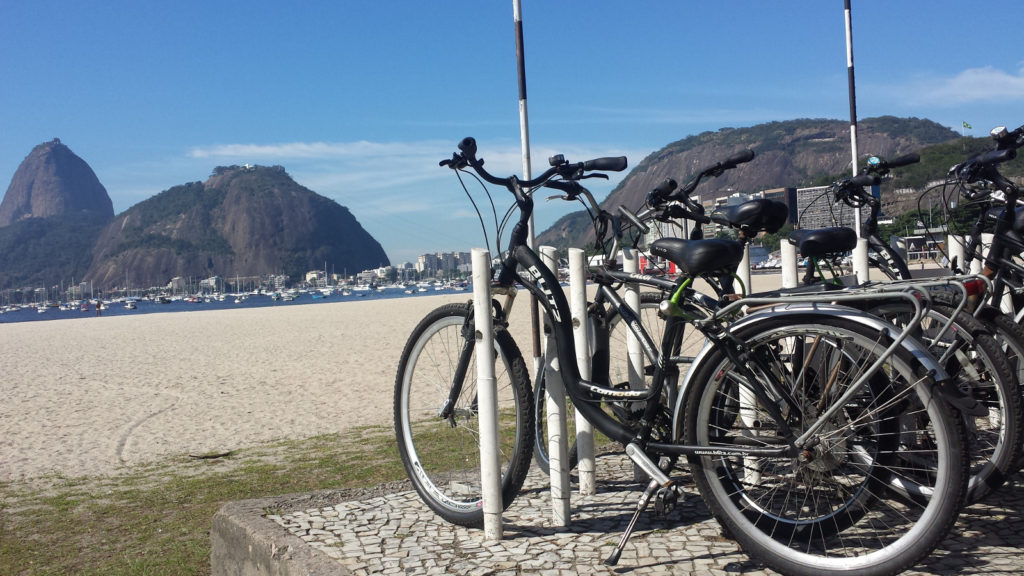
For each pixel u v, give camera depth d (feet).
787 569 7.28
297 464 18.33
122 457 21.31
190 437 23.73
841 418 7.42
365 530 9.74
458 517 9.75
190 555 11.99
